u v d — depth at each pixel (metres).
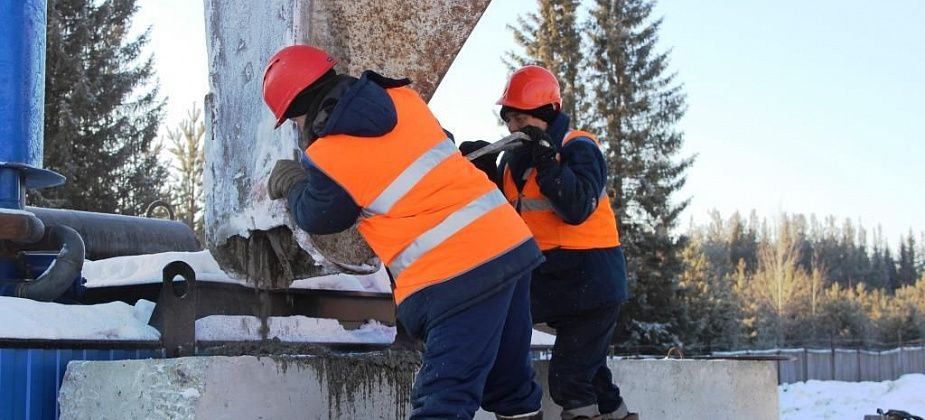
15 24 4.37
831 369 32.97
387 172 2.81
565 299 3.73
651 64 32.59
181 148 28.03
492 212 2.86
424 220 2.81
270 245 3.89
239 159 3.84
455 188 2.85
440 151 2.88
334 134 2.80
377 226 2.87
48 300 4.00
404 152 2.83
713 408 5.25
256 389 3.26
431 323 2.80
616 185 31.08
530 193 3.81
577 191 3.53
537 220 3.78
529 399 3.14
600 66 32.97
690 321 29.36
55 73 26.30
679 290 29.36
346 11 3.97
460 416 2.73
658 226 29.67
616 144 31.80
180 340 3.86
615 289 3.75
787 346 45.88
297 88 2.91
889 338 53.06
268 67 3.00
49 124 26.08
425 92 4.11
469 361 2.76
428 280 2.79
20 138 4.32
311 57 2.96
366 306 4.70
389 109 2.81
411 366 3.76
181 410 3.12
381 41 4.03
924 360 38.31
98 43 27.77
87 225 5.65
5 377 3.43
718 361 5.32
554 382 3.79
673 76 32.50
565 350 3.77
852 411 17.19
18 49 4.36
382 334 4.64
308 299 4.47
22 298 3.82
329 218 2.86
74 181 25.75
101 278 4.54
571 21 33.62
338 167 2.78
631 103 32.03
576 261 3.72
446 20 4.16
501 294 2.83
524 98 3.82
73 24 27.17
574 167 3.65
